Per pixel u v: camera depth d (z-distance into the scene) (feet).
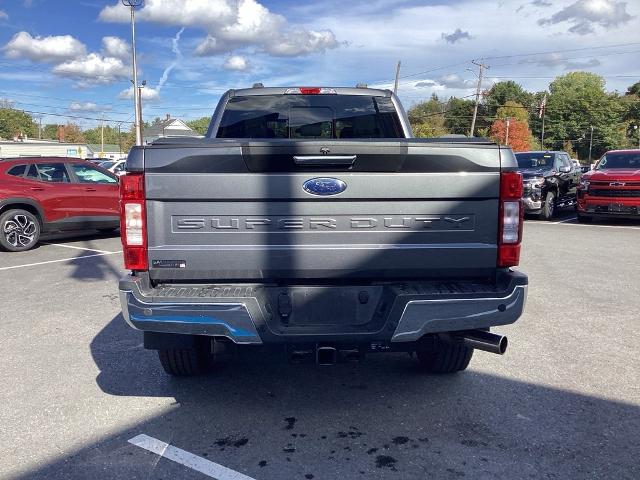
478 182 11.95
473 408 13.42
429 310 11.68
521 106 322.96
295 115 18.81
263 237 11.85
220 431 12.44
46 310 22.18
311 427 12.58
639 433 12.17
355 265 12.03
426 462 11.11
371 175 11.74
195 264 11.88
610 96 347.15
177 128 187.42
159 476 10.70
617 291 24.27
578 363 16.15
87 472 10.87
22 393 14.51
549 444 11.74
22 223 35.91
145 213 11.70
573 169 58.08
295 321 12.14
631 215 46.60
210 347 15.15
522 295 11.97
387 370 15.84
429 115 328.90
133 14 109.70
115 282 26.96
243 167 11.55
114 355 17.22
